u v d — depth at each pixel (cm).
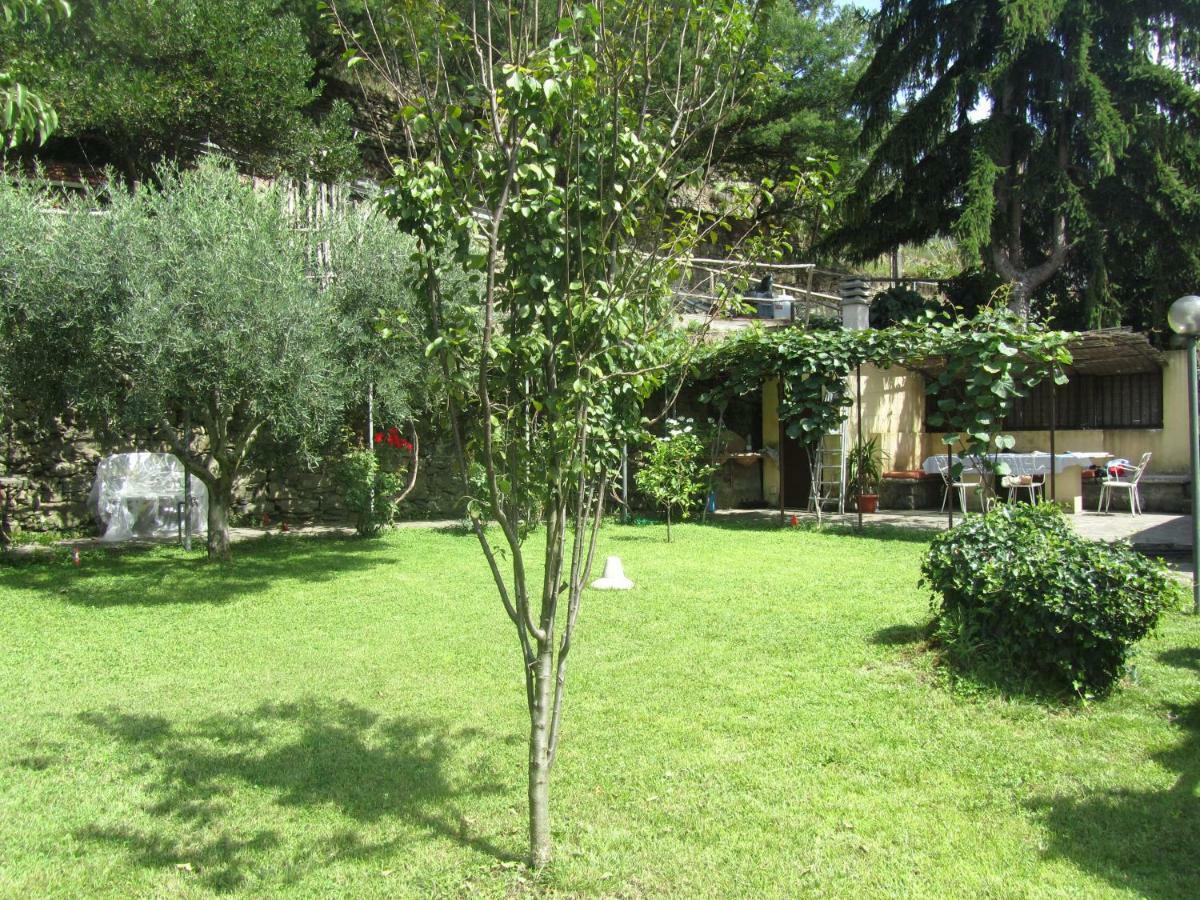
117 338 738
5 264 765
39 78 1183
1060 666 436
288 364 790
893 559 866
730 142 444
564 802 343
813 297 1802
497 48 306
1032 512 510
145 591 761
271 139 1552
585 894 279
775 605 653
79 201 829
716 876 287
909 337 1030
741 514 1334
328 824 330
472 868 297
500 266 285
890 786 350
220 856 306
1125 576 433
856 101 1741
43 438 1132
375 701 466
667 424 1255
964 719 413
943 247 2500
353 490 1095
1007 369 895
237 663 539
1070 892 272
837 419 1148
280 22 1555
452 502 1363
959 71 1603
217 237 786
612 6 285
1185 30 1478
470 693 476
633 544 999
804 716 423
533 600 698
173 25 1398
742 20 298
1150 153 1473
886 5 1656
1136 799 332
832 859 296
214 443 902
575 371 277
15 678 511
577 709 442
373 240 917
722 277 430
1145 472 1323
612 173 280
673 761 377
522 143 265
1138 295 1684
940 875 284
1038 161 1518
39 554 966
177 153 1505
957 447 1373
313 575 834
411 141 290
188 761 388
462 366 287
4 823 331
